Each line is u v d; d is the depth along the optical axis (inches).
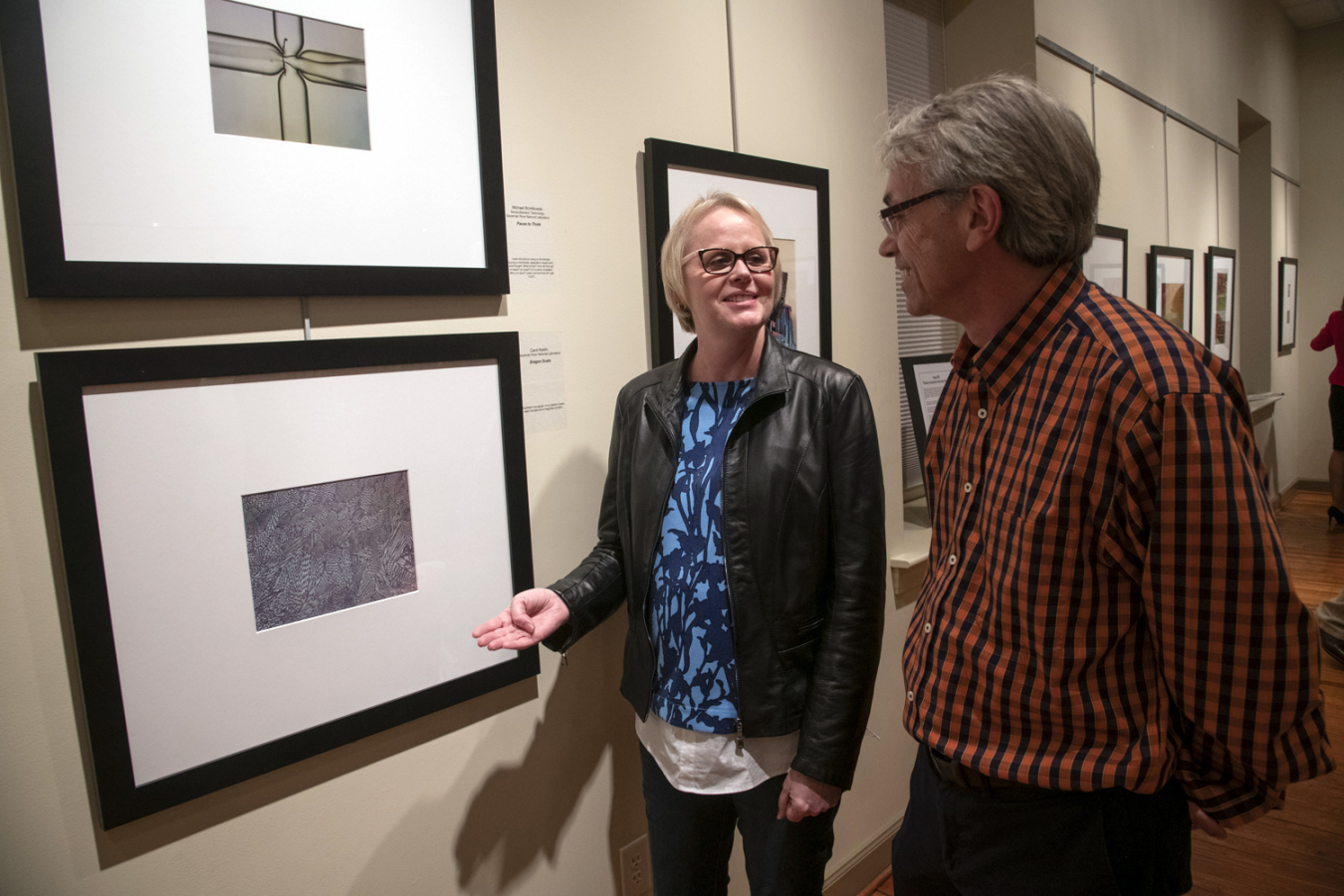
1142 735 32.4
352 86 43.1
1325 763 29.6
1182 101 158.9
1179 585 29.5
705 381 51.4
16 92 33.2
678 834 51.8
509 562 52.0
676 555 49.4
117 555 37.1
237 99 39.1
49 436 34.8
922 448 102.1
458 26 47.3
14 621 35.8
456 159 47.6
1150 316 32.4
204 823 41.5
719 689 48.3
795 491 47.6
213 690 40.3
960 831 38.0
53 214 34.3
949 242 34.8
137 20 36.2
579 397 56.9
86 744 37.7
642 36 59.2
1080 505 31.7
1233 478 28.3
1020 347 35.0
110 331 37.4
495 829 53.7
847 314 77.0
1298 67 255.6
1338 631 131.4
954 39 108.6
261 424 41.1
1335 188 253.0
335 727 44.5
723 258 47.4
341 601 44.6
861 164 78.4
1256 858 84.3
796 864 49.1
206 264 38.5
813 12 72.9
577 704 58.2
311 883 45.3
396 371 46.1
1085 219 33.4
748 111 67.1
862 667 47.3
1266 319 229.5
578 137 55.6
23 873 36.5
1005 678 34.7
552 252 54.4
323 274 42.3
